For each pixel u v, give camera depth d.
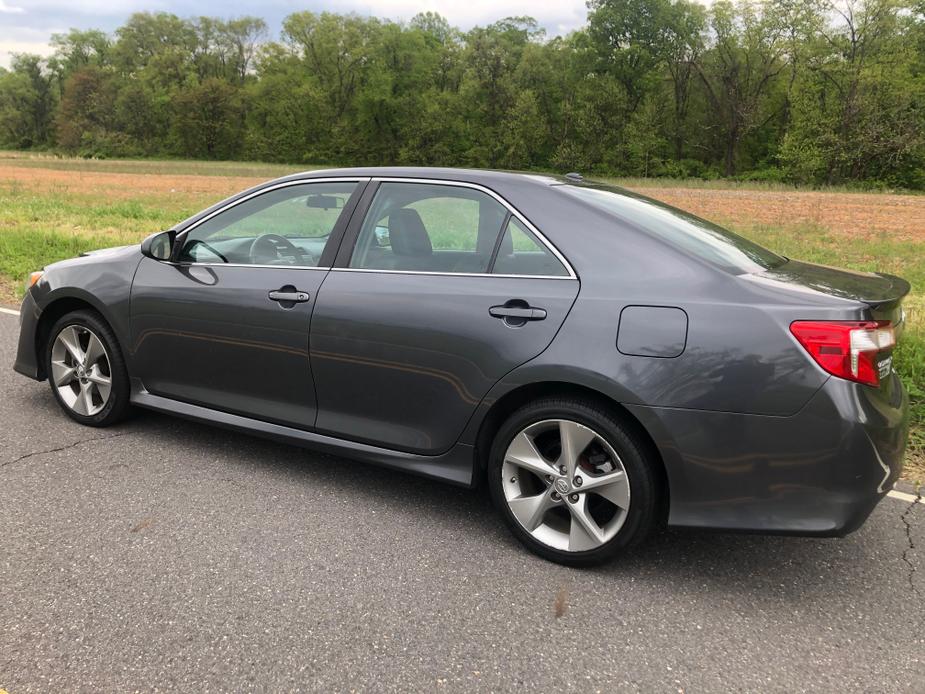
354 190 3.55
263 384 3.64
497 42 81.06
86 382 4.27
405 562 2.96
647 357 2.70
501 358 2.95
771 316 2.59
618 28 73.50
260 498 3.48
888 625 2.64
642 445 2.78
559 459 2.94
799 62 63.56
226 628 2.47
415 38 88.25
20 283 8.96
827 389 2.50
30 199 24.80
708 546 3.21
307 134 92.69
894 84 56.94
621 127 74.81
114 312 4.04
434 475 3.23
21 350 4.50
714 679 2.31
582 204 3.08
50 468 3.70
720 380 2.60
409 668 2.31
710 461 2.65
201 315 3.74
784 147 61.06
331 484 3.68
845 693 2.27
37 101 120.75
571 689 2.24
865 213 26.58
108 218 17.52
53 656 2.29
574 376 2.79
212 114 99.19
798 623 2.64
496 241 3.14
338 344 3.34
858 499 2.54
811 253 14.66
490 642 2.46
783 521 2.61
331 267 3.46
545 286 2.95
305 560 2.94
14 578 2.71
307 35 90.38
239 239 3.82
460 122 83.44
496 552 3.08
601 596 2.77
